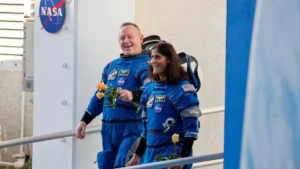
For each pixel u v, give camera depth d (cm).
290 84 358
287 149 361
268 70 371
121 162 773
